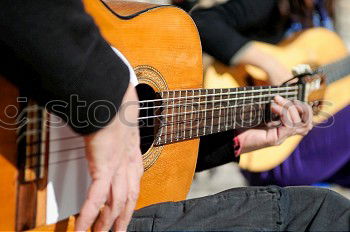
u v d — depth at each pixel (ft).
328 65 10.96
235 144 9.23
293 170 11.02
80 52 5.18
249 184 11.12
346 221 5.92
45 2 5.04
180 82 7.68
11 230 5.33
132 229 6.30
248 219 6.13
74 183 5.76
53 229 5.66
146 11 7.08
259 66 10.44
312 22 11.62
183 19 7.56
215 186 14.42
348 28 14.35
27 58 5.07
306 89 10.03
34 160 5.41
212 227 5.99
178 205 6.54
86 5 6.31
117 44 6.74
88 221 5.48
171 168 7.63
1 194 5.24
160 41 7.27
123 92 5.46
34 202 5.47
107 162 5.44
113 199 5.56
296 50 11.11
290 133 9.40
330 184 12.09
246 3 10.69
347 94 11.16
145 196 7.32
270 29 11.21
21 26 4.98
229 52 10.23
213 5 10.59
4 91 5.20
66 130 5.60
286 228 6.14
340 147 11.15
